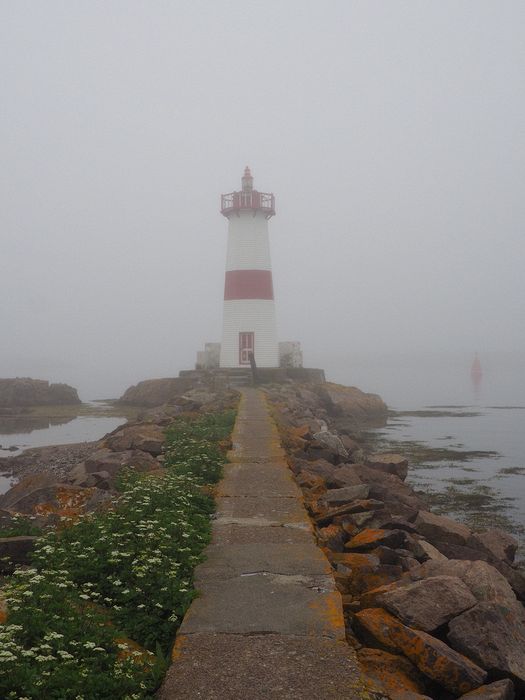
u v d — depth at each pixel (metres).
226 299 48.41
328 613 7.33
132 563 8.03
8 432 40.44
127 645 6.73
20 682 5.57
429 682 6.85
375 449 32.31
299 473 16.09
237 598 7.74
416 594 7.87
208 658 6.33
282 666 6.19
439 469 26.84
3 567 9.61
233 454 17.00
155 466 17.39
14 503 14.89
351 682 5.93
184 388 50.78
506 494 22.03
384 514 12.07
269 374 46.34
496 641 7.26
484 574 8.84
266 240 48.59
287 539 10.03
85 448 29.75
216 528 10.61
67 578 8.02
